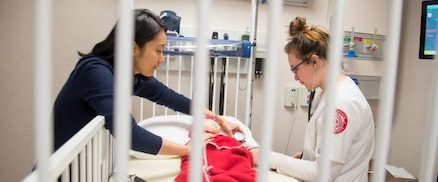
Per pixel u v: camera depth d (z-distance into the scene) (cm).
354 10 192
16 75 155
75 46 158
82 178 72
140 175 103
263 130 42
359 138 113
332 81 42
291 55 119
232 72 176
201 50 39
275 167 115
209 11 39
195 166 42
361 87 197
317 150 108
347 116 103
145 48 97
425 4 172
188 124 134
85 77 92
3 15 149
